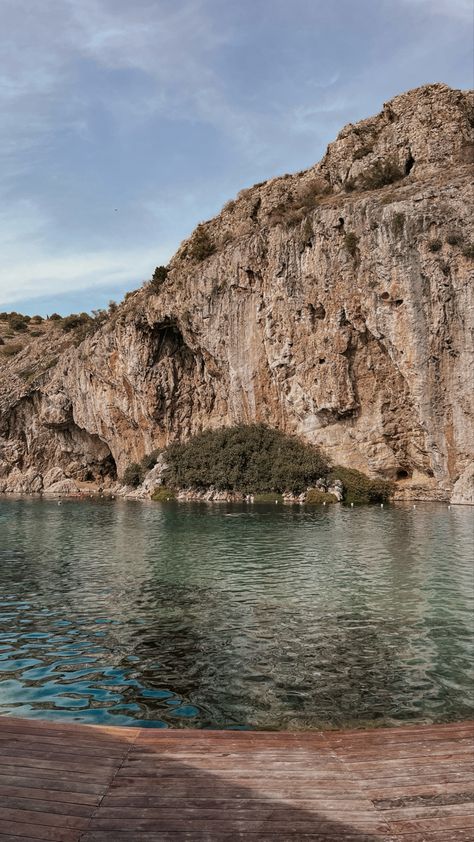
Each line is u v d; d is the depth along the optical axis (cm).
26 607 1395
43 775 505
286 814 446
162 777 504
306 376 4972
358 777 505
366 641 1095
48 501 5922
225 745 577
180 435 6694
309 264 4800
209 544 2444
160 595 1504
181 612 1326
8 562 2102
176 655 1026
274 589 1551
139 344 6656
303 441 5169
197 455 5541
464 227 3981
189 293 5975
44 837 414
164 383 6644
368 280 4384
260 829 427
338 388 4731
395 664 971
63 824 430
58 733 601
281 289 5012
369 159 5431
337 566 1875
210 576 1748
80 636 1149
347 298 4556
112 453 7750
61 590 1589
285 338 5053
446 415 4122
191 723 751
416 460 4612
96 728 620
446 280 4016
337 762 536
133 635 1152
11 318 14300
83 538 2789
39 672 946
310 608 1345
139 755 550
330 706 805
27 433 8744
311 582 1633
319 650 1045
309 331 4891
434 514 3494
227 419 6134
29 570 1923
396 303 4269
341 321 4638
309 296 4825
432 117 5091
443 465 4219
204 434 5925
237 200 6650
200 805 459
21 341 12406
